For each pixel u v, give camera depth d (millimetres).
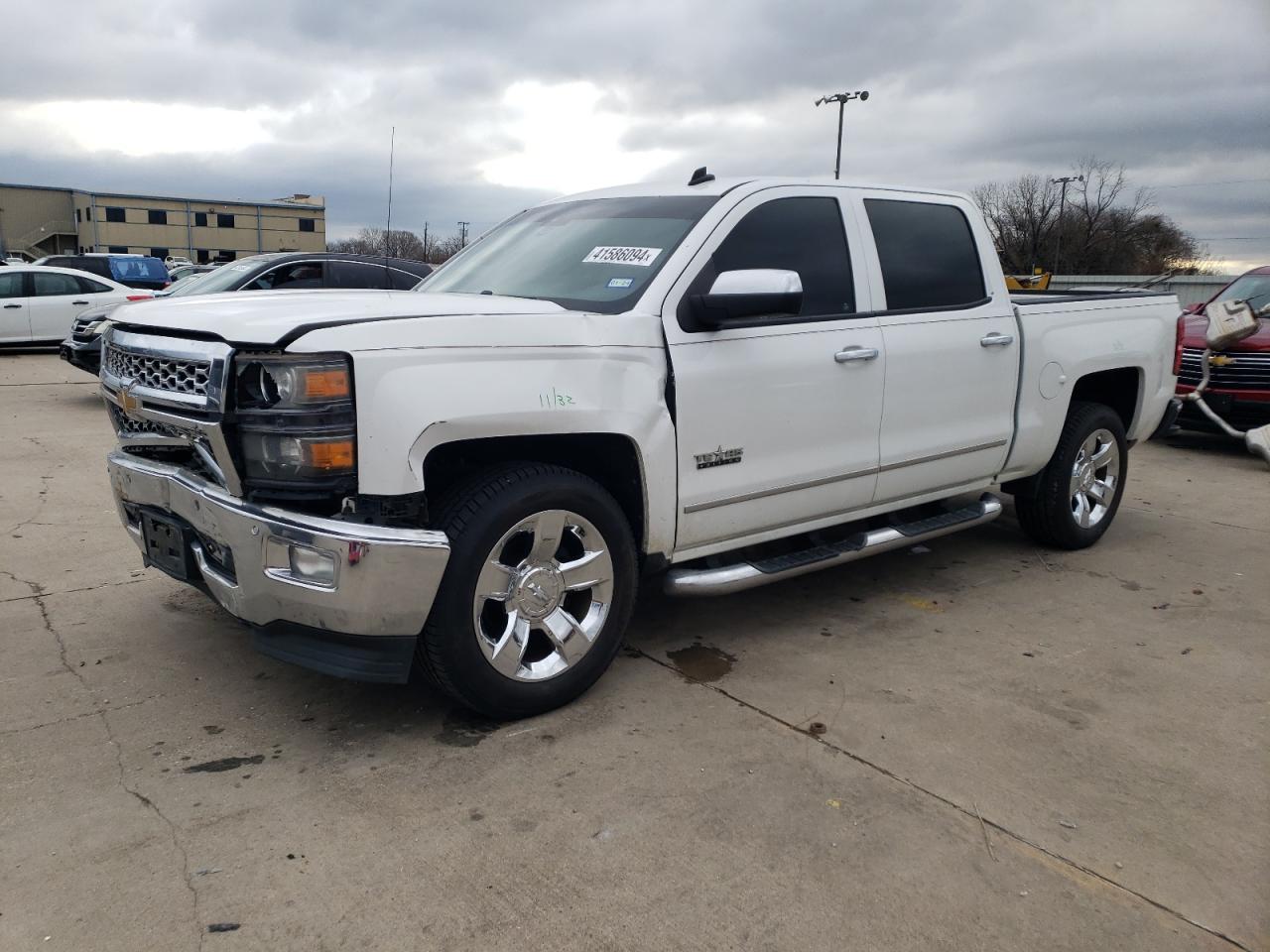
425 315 3029
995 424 4844
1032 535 5645
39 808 2779
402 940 2271
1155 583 5094
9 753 3092
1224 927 2395
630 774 3043
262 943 2248
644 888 2482
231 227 77625
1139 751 3262
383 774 3006
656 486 3512
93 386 12969
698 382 3588
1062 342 5152
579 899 2432
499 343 3074
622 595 3523
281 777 2979
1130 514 6660
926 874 2568
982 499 5039
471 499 3094
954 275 4711
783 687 3721
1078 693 3713
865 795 2945
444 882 2486
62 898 2385
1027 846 2705
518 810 2822
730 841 2695
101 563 5020
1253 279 9984
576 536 3389
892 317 4340
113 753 3111
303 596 2914
